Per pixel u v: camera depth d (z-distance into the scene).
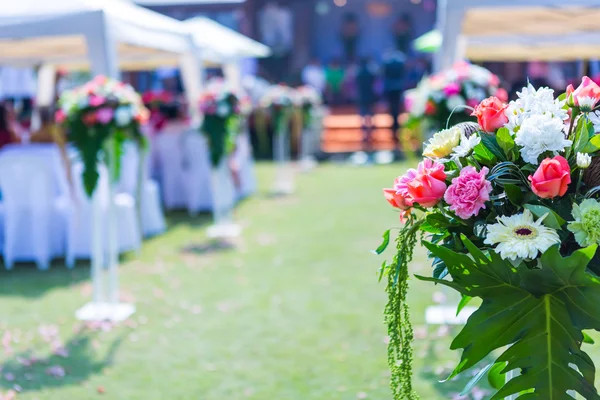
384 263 1.65
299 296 4.64
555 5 4.27
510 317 1.42
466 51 6.75
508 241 1.35
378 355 3.55
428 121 3.86
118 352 3.69
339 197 8.84
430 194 1.44
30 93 10.29
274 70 19.02
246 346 3.73
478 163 1.52
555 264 1.33
